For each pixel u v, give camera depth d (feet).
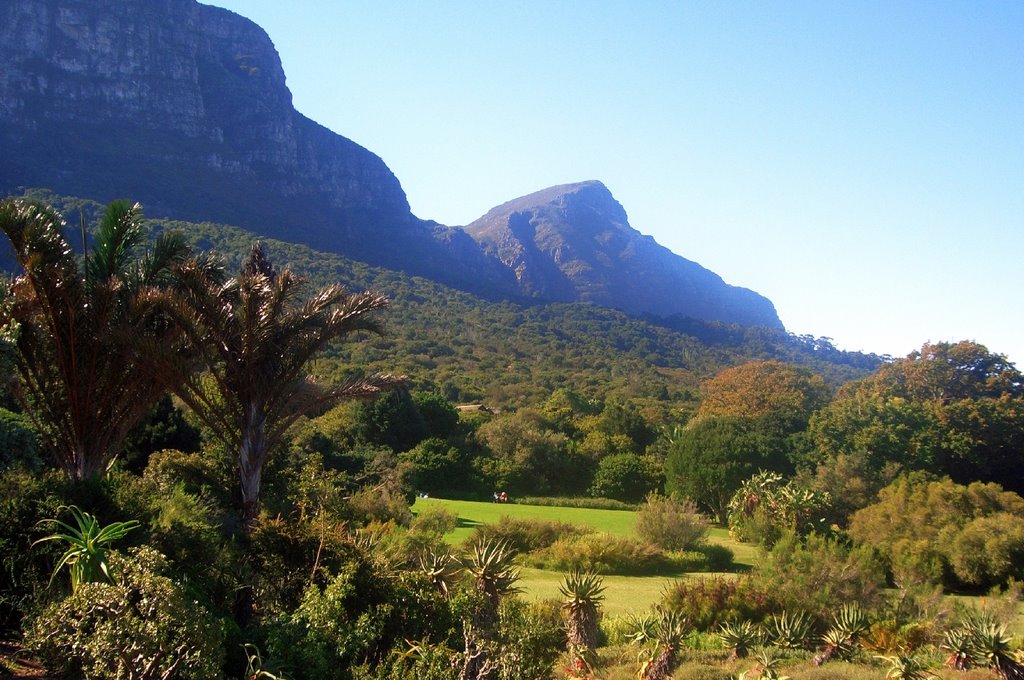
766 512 131.23
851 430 175.01
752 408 239.71
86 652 24.64
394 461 158.10
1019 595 86.28
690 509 115.44
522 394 318.04
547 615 51.85
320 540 38.86
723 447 168.96
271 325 49.32
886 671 50.49
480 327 520.01
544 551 100.58
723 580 71.26
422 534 62.18
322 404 53.78
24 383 51.01
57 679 25.13
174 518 35.88
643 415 243.60
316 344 51.24
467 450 192.75
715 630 63.62
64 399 49.34
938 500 114.21
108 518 33.19
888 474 153.38
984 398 186.19
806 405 245.45
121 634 24.26
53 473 36.73
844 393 241.35
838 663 53.16
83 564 26.30
